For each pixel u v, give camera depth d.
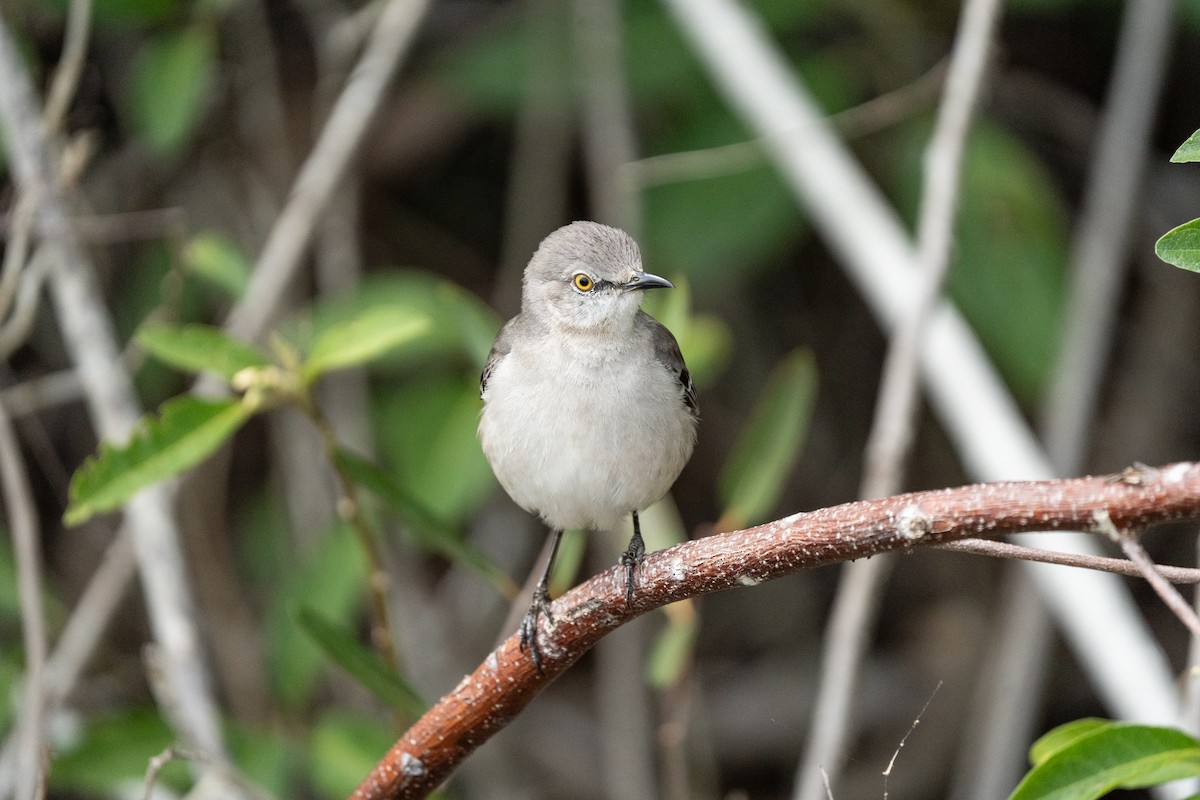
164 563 9.35
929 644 15.33
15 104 9.65
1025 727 12.27
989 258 12.10
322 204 11.40
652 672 7.96
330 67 12.90
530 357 7.73
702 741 13.90
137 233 12.60
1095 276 12.09
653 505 8.45
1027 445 9.70
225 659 12.85
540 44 12.98
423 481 11.15
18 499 8.12
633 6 12.88
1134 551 4.14
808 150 10.84
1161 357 14.51
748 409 14.86
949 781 14.76
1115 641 9.34
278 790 9.95
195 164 13.15
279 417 13.31
